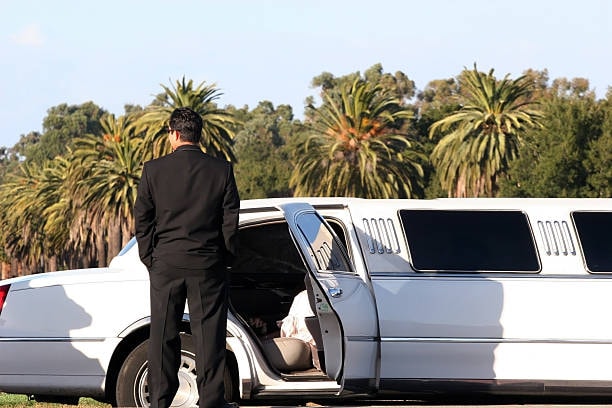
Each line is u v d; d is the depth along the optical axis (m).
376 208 14.16
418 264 13.82
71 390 12.92
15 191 189.25
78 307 12.93
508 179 105.50
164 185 10.74
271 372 12.98
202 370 10.77
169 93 121.38
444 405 14.33
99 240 128.75
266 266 15.03
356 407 13.81
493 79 119.06
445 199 14.57
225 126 122.31
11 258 187.12
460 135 118.25
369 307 13.36
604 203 14.56
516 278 13.86
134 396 12.69
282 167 195.12
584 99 96.69
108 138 131.62
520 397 15.19
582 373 13.74
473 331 13.63
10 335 12.94
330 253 13.21
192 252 10.68
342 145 116.69
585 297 13.88
